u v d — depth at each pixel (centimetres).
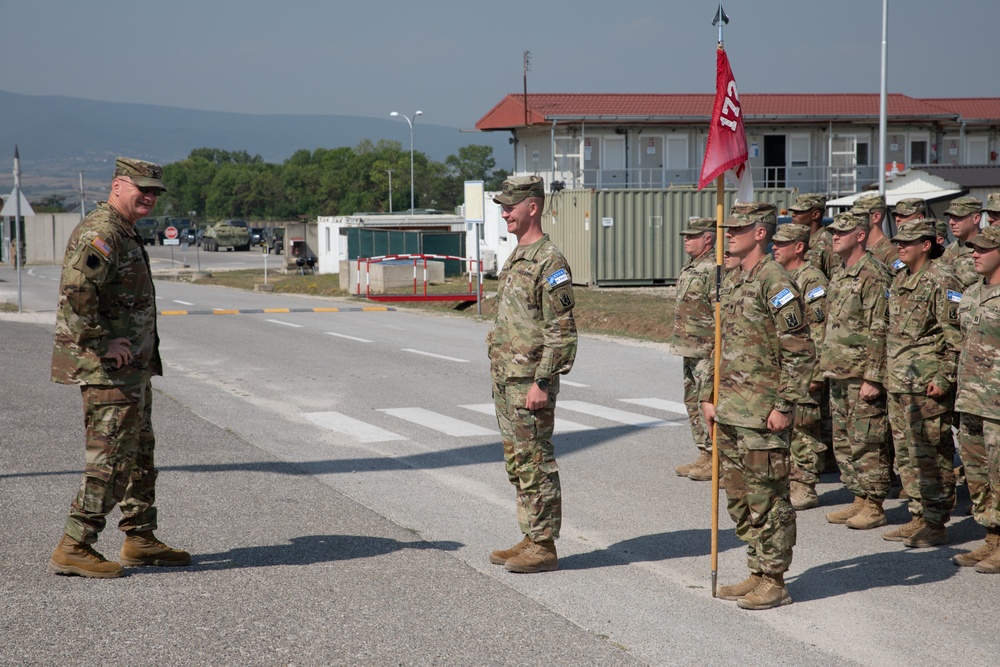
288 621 540
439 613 558
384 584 605
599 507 802
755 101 4488
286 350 1842
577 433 1098
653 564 660
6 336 1928
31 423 1091
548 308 619
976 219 853
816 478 817
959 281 700
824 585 623
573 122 4122
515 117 4350
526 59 4244
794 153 4272
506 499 820
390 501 811
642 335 2120
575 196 3372
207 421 1146
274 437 1065
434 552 673
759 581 587
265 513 763
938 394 697
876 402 740
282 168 17962
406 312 2738
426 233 3991
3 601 559
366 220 4681
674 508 799
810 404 802
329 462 950
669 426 1136
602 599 589
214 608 557
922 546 708
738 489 585
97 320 575
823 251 921
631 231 3309
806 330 561
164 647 501
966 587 618
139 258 594
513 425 633
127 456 593
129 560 625
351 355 1775
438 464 947
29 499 779
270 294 3728
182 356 1747
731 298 584
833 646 523
